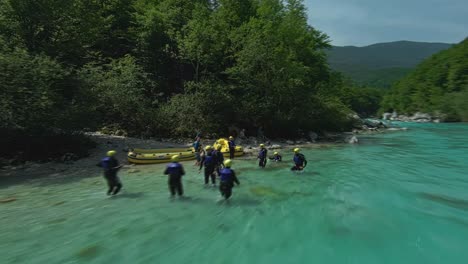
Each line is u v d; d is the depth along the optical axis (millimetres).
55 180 13297
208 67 32844
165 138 25297
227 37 31422
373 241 7551
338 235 7875
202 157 14273
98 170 15156
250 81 30188
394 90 101062
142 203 10312
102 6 32094
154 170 15688
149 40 30688
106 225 8422
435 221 8859
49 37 22047
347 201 10680
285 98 31578
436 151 22516
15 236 7676
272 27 33969
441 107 69062
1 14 19344
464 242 7527
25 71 15578
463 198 11031
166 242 7414
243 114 29062
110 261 6488
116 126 24719
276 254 6852
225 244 7328
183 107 26219
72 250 6965
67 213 9320
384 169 16047
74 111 17359
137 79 27000
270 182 13258
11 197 10891
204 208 9859
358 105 117125
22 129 16203
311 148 24688
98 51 29344
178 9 31641
